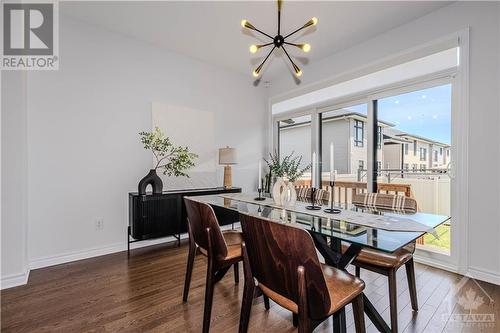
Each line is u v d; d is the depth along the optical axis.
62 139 2.74
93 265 2.66
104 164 3.00
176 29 3.02
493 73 2.26
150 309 1.86
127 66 3.17
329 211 1.95
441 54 2.63
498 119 2.23
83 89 2.86
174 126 3.55
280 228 1.05
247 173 4.45
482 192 2.33
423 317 1.76
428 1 2.47
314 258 1.00
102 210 2.99
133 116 3.21
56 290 2.13
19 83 2.22
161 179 3.38
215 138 4.01
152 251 3.11
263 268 1.20
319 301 1.04
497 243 2.24
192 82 3.75
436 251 2.68
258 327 1.68
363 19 2.77
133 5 2.57
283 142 4.63
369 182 3.34
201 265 2.68
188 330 1.64
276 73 4.33
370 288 2.20
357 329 1.27
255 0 2.49
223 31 3.06
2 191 2.15
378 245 1.25
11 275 2.19
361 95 3.46
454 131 2.53
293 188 2.24
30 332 1.60
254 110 4.55
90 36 2.90
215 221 1.59
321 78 3.76
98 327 1.65
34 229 2.58
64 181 2.75
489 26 2.28
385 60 3.01
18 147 2.22
